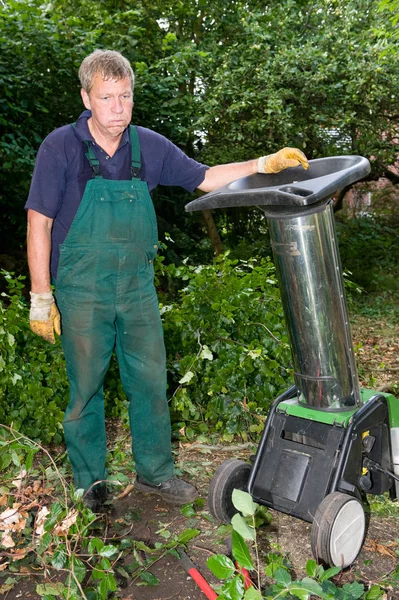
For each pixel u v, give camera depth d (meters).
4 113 6.18
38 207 2.30
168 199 8.59
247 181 2.44
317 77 7.30
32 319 2.38
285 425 2.31
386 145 9.29
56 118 7.23
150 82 7.44
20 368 3.42
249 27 7.68
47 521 2.05
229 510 2.38
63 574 2.23
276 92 7.33
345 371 2.23
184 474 3.11
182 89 8.53
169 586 2.17
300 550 2.39
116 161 2.36
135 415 2.66
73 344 2.44
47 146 2.29
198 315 3.60
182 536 2.26
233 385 3.50
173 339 3.78
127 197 2.32
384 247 11.45
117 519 2.63
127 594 2.13
